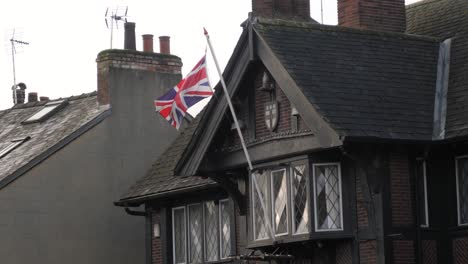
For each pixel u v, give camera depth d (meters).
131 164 70.00
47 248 66.56
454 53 50.75
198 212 60.59
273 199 49.28
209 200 59.69
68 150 67.94
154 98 71.44
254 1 58.62
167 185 61.66
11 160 69.12
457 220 47.16
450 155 47.50
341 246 47.50
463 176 47.16
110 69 70.19
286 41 48.38
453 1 55.34
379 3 53.91
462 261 46.69
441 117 47.34
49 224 66.81
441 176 47.66
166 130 71.50
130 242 69.38
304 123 47.41
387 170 46.41
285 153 48.41
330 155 47.53
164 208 62.44
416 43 51.25
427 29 54.44
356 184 47.00
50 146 67.62
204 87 52.72
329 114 45.12
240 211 53.78
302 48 48.28
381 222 45.94
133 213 64.38
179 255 61.72
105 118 69.50
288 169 48.38
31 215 66.38
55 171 67.44
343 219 47.25
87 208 68.06
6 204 65.69
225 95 49.47
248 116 50.69
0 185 65.62
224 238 58.34
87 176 68.38
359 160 45.97
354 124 45.06
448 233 47.25
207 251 59.62
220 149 52.34
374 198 46.19
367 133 44.75
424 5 57.03
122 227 69.19
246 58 49.34
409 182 46.91
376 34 50.72
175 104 53.41
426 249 46.97
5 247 65.38
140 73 71.12
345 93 46.59
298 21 54.50
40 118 74.00
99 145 69.06
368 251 46.31
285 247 49.22
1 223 65.44
